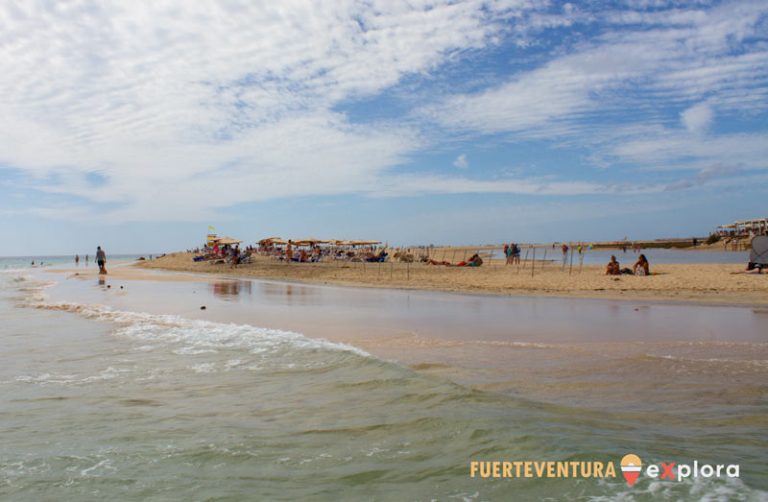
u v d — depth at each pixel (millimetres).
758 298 17172
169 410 6176
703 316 13445
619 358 8484
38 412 6184
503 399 6102
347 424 5469
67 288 27344
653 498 3633
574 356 8711
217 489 4102
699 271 27500
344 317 14188
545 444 4594
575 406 5898
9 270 61281
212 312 15719
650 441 4727
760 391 6457
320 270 39750
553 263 47375
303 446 4941
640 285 21875
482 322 12898
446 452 4641
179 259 71688
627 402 6047
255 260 55562
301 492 4020
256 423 5629
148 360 9031
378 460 4562
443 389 6449
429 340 10414
